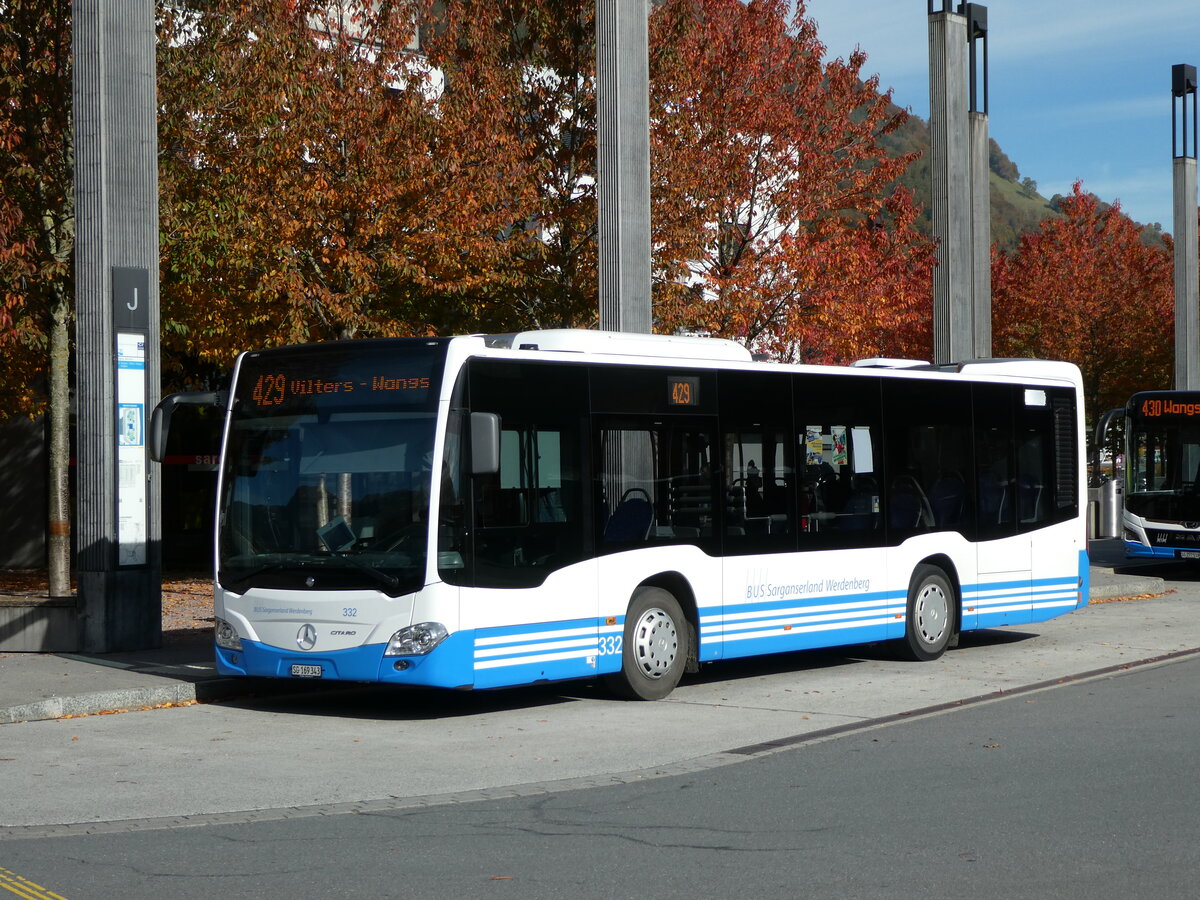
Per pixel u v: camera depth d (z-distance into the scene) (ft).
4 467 100.58
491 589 37.83
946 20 74.69
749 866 22.29
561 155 72.49
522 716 39.11
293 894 20.92
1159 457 89.45
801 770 30.37
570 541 39.75
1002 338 141.08
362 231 63.98
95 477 49.37
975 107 78.23
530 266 71.46
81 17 49.60
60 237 65.72
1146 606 69.46
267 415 40.09
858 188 79.97
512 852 23.39
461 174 65.87
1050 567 55.01
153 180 50.60
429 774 30.66
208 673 44.04
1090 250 140.05
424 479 37.35
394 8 67.00
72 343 74.59
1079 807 26.30
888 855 22.85
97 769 31.35
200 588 79.41
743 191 74.79
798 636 45.83
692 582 42.80
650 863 22.56
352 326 64.64
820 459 47.06
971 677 45.57
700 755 32.65
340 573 37.88
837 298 75.87
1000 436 53.52
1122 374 139.95
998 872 21.72
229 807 27.35
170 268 66.23
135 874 22.17
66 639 50.26
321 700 42.73
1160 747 32.37
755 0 77.25
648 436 42.09
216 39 64.34
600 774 30.48
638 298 57.52
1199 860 22.39
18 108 63.31
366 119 64.49
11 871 22.43
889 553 48.88
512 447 38.65
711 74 75.92
